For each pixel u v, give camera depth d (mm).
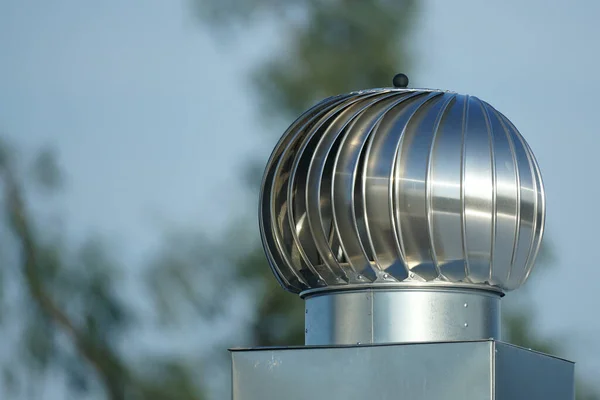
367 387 8398
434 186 8617
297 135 9242
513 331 19281
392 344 8367
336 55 20844
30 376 21094
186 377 20094
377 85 20734
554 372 8977
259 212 9406
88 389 20906
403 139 8734
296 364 8617
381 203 8664
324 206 8852
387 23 21078
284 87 20422
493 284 8883
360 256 8773
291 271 9227
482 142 8758
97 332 20938
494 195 8688
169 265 20062
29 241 21453
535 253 9211
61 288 21219
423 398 8242
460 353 8188
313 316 9164
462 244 8656
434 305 8789
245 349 8766
